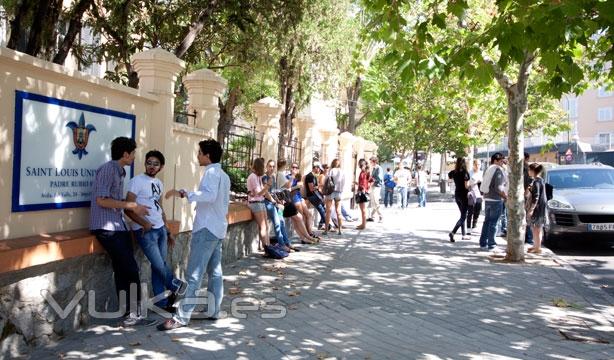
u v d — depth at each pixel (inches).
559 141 1565.0
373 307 252.7
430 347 197.6
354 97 1015.6
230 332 211.3
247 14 402.0
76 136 210.1
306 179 497.7
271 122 458.0
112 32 396.2
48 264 187.6
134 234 228.2
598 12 203.8
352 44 604.4
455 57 230.7
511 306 257.3
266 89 781.9
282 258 377.4
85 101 214.1
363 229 568.1
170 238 254.5
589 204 448.5
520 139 374.0
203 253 218.1
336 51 594.9
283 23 431.2
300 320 229.9
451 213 811.4
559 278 323.9
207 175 215.9
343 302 260.8
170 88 272.1
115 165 208.8
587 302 266.8
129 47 414.0
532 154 1678.2
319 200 501.4
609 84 484.4
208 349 191.3
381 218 657.0
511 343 203.3
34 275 181.2
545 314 244.4
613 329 222.8
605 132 2066.9
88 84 214.2
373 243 464.1
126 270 213.5
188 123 331.6
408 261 375.6
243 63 502.6
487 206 434.3
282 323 225.0
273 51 505.0
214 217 219.8
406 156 2170.3
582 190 490.3
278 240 396.8
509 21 213.8
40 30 284.8
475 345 200.5
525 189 442.9
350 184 818.8
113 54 419.8
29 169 187.0
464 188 477.7
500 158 434.3
